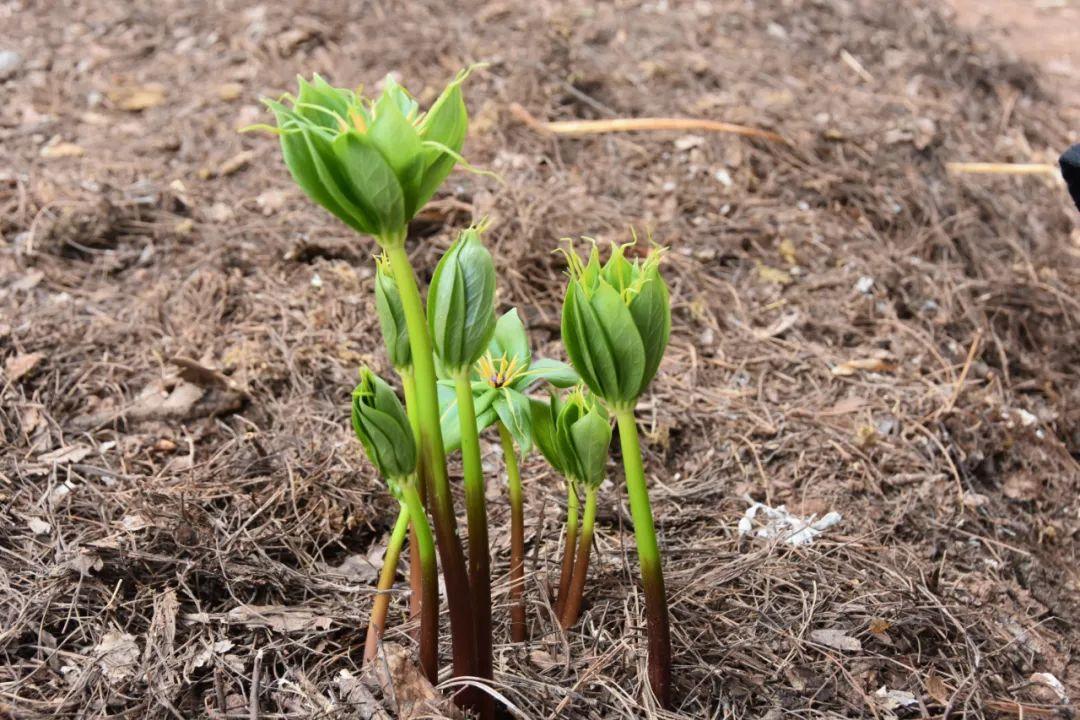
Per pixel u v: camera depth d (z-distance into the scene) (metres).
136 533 1.60
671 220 2.28
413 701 1.38
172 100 2.73
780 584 1.60
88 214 2.16
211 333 1.92
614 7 3.19
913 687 1.52
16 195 2.27
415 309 1.26
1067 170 1.43
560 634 1.49
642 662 1.47
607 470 1.77
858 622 1.56
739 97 2.74
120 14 3.13
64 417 1.78
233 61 2.87
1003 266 2.39
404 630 1.48
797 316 2.08
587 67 2.81
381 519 1.68
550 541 1.64
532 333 2.00
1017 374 2.12
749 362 1.97
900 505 1.75
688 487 1.75
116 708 1.45
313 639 1.52
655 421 1.82
